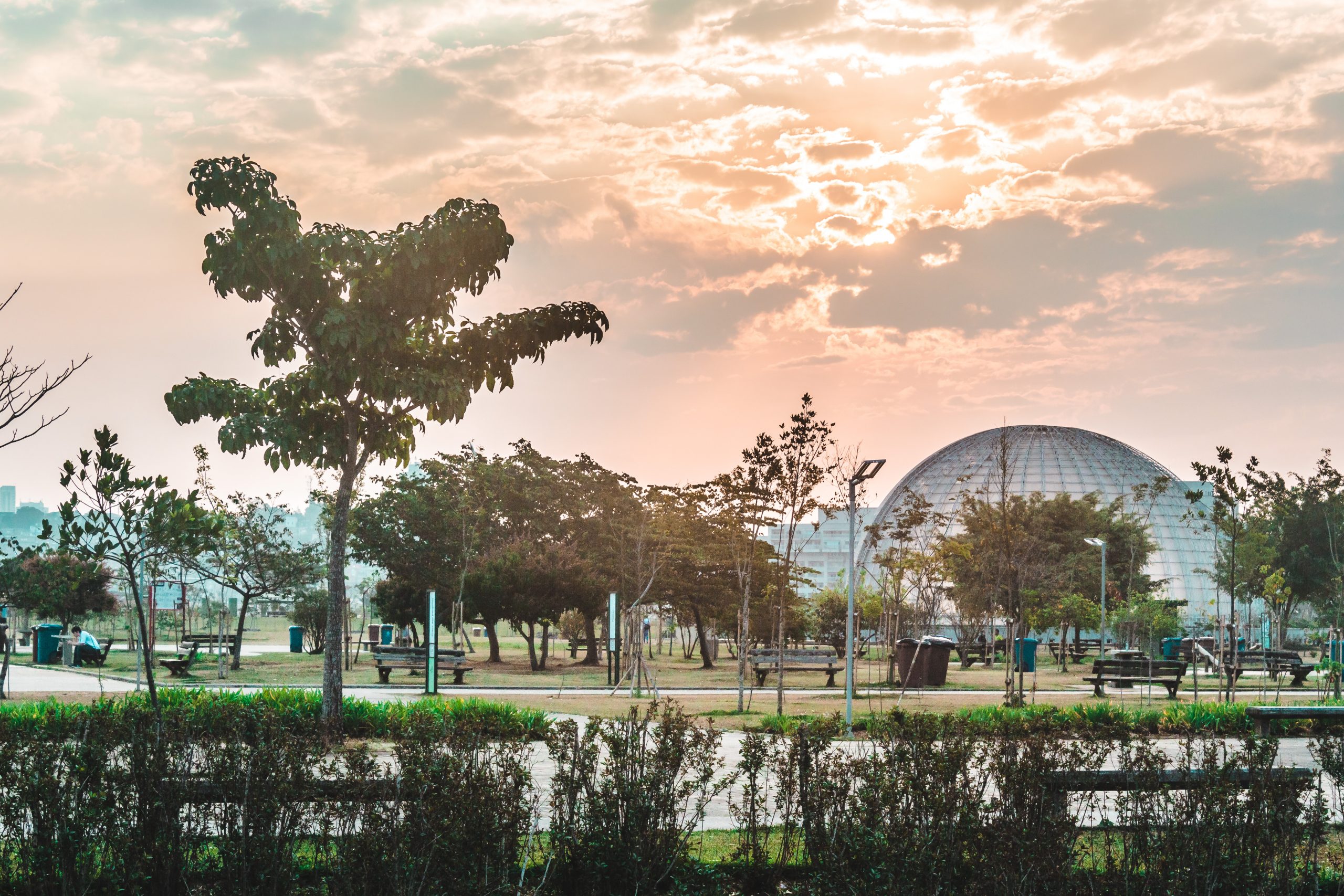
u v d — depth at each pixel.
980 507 53.06
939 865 7.70
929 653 34.59
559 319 17.05
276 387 16.45
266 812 7.46
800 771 8.68
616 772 8.51
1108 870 7.93
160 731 7.91
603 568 45.38
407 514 45.31
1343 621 42.19
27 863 7.42
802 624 48.34
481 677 37.78
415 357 16.94
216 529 13.47
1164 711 21.92
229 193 15.12
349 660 39.00
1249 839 7.99
